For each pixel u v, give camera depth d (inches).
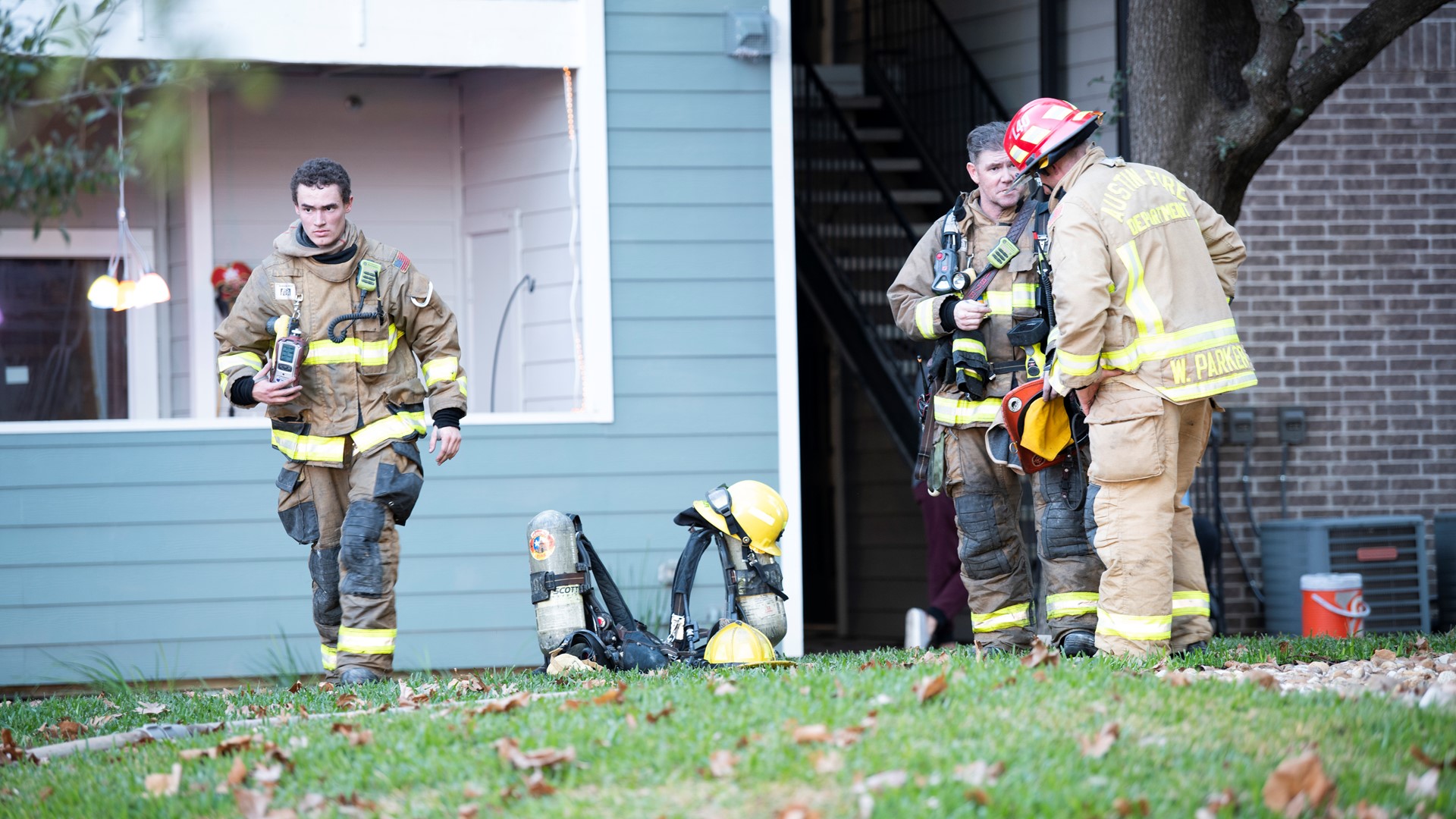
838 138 1221.1
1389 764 367.6
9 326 916.0
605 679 539.8
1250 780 349.7
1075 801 330.0
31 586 772.0
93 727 541.0
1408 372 988.6
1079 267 514.0
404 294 603.5
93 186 502.3
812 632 1232.8
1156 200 528.4
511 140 910.4
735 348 835.4
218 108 938.7
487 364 936.3
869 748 370.9
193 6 776.3
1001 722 392.8
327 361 594.6
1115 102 879.7
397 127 966.4
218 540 788.0
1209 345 520.7
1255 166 759.1
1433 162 994.7
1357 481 983.6
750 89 840.9
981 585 617.6
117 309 921.5
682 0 834.8
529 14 828.0
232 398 598.5
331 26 804.0
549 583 595.5
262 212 948.0
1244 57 774.5
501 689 545.0
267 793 389.7
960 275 596.4
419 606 800.3
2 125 503.2
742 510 588.1
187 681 782.5
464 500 807.1
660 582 815.7
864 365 1095.0
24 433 773.9
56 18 537.6
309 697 566.9
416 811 364.2
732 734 397.1
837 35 1389.0
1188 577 581.3
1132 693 423.2
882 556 1220.5
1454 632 689.0
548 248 884.0
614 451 821.9
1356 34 738.8
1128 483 528.4
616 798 358.6
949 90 1186.6
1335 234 986.1
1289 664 582.6
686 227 834.2
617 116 830.5
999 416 573.0
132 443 782.5
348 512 600.4
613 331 824.3
